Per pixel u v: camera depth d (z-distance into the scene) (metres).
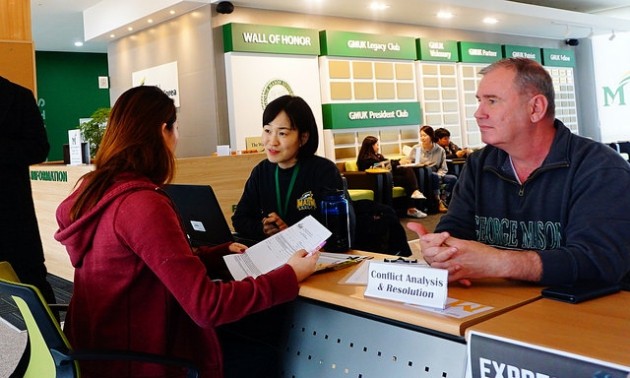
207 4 7.55
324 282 1.46
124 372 1.33
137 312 1.33
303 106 2.15
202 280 1.26
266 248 1.65
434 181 8.28
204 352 1.42
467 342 1.03
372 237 2.45
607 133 13.17
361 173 7.71
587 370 0.85
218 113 7.63
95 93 13.27
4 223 2.45
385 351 1.40
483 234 1.75
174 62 8.30
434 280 1.20
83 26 10.54
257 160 5.26
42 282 2.60
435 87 10.05
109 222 1.29
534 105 1.57
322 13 8.50
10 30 3.87
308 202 2.14
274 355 1.73
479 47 10.72
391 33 9.44
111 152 1.37
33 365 1.41
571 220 1.50
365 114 8.88
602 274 1.35
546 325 1.04
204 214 1.88
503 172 1.71
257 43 7.68
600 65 13.05
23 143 2.49
